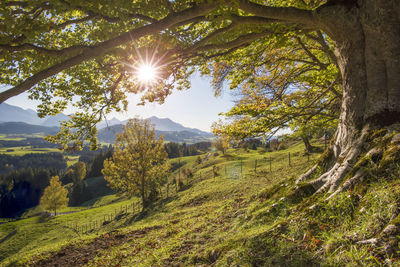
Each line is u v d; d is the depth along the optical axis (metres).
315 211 3.76
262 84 10.97
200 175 40.22
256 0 6.91
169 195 34.81
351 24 5.35
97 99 7.95
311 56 9.76
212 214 9.91
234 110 9.63
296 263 2.84
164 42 6.03
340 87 10.33
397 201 2.79
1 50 4.59
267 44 8.86
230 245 4.39
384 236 2.43
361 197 3.40
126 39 4.64
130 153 35.50
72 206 82.69
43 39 6.24
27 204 105.38
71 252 9.53
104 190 91.56
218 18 5.05
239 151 66.25
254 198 9.16
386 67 5.00
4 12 3.86
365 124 4.97
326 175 5.13
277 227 3.90
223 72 9.62
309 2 7.99
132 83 8.07
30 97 6.95
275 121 9.05
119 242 9.74
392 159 3.48
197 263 4.73
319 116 10.70
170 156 132.88
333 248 2.76
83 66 7.76
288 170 23.28
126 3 4.32
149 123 35.03
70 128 7.51
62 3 4.23
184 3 5.02
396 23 4.95
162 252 6.47
